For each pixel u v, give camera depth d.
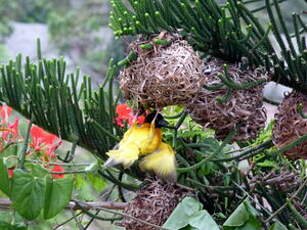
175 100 1.35
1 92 1.55
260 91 1.42
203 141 1.55
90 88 1.55
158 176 1.43
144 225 1.46
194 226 1.38
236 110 1.38
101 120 1.55
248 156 1.50
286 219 1.56
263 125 1.43
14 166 1.52
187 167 1.43
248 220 1.42
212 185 1.57
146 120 1.47
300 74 1.41
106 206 1.53
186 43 1.36
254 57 1.40
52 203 1.41
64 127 1.54
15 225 1.44
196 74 1.34
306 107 1.42
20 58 1.55
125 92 1.39
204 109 1.38
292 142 1.38
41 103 1.52
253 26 1.39
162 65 1.33
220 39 1.40
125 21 1.38
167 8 1.36
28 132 1.47
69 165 1.51
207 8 1.37
